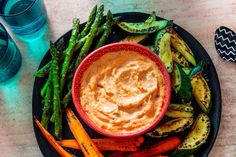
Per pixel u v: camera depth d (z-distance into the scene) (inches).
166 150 22.5
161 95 21.7
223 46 24.5
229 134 23.6
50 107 22.8
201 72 23.1
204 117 22.6
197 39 25.1
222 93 24.2
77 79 21.6
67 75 23.3
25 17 23.7
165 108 21.1
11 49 23.9
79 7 25.8
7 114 24.5
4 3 24.8
